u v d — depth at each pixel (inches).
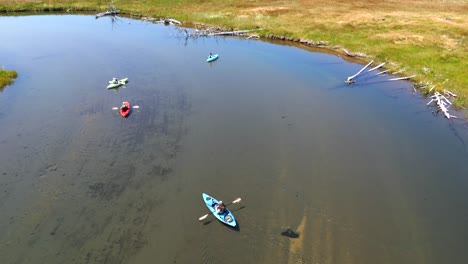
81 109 1334.9
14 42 2060.8
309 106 1396.4
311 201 917.2
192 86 1547.7
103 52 1930.4
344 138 1190.9
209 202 887.1
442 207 914.7
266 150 1114.7
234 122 1268.5
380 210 898.7
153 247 787.4
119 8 2866.6
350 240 813.2
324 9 2810.0
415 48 1924.2
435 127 1272.1
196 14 2662.4
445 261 772.0
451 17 2527.1
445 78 1578.5
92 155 1078.4
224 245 793.6
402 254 783.7
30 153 1086.4
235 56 1927.9
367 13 2662.4
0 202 903.1
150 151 1098.7
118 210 881.5
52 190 944.3
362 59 1887.3
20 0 2979.8
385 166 1060.5
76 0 3053.6
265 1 3112.7
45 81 1562.5
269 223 848.9
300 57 1929.1
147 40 2165.4
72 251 778.2
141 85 1540.4
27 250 780.6
